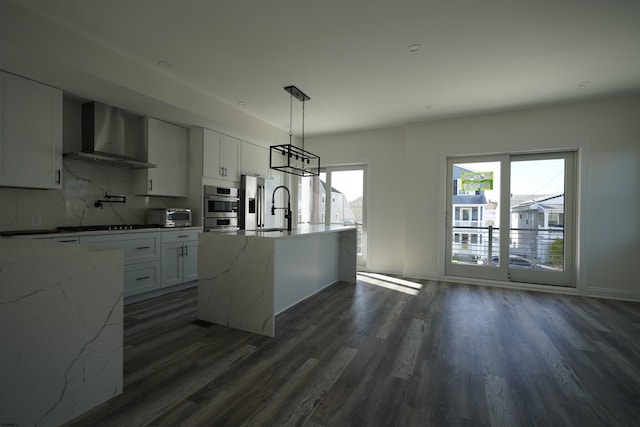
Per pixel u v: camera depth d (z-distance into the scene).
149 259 3.42
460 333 2.61
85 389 1.50
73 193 3.29
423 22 2.32
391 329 2.69
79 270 1.47
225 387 1.75
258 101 3.99
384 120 4.75
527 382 1.86
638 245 3.64
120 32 2.46
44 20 2.25
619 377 1.92
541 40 2.53
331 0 2.09
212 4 2.13
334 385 1.80
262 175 5.26
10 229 2.83
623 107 3.71
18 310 1.25
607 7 2.11
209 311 2.80
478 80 3.30
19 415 1.26
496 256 4.45
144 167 3.69
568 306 3.38
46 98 2.75
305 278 3.64
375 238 5.33
